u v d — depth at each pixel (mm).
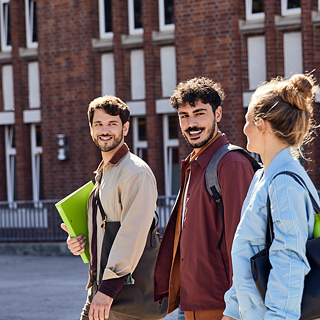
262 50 12242
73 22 14336
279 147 2156
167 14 13453
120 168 3352
